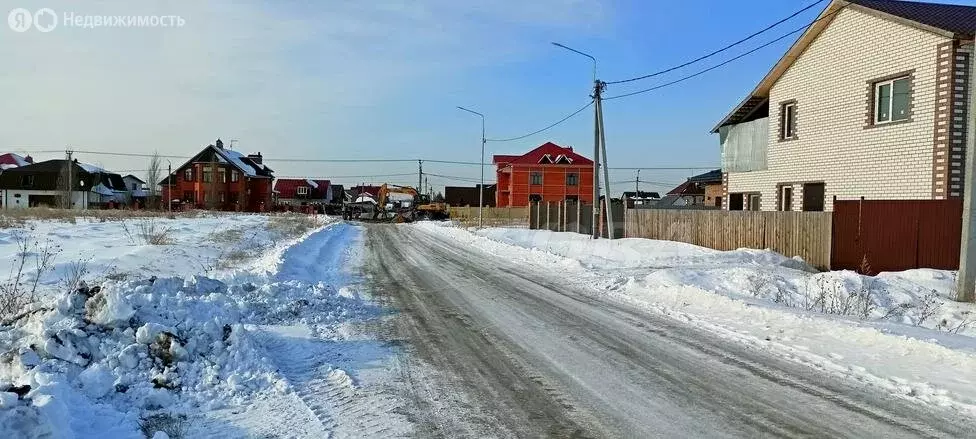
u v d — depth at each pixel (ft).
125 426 15.11
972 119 35.58
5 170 250.57
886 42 56.24
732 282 41.88
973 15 56.65
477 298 38.11
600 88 75.82
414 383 19.95
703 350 24.58
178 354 19.51
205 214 167.73
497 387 19.61
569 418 16.84
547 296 39.34
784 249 57.72
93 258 43.86
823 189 64.69
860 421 16.51
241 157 286.05
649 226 78.38
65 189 213.87
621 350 24.58
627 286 42.96
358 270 53.83
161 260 47.60
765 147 74.90
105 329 19.77
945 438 15.28
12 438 12.14
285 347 24.11
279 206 284.61
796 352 23.97
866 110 58.59
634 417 16.92
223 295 29.37
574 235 91.97
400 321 30.27
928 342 23.12
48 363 17.34
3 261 41.65
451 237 105.29
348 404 17.83
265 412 16.98
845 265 51.72
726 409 17.56
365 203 226.38
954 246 47.67
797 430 15.90
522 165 230.27
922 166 52.26
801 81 67.97
